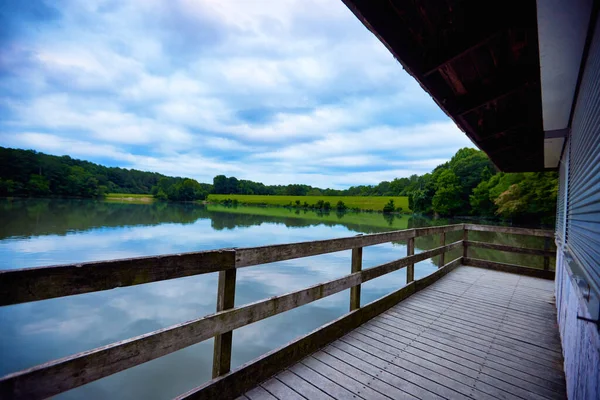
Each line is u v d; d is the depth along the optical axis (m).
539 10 1.72
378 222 43.16
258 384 2.07
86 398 4.18
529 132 3.71
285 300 2.25
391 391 2.06
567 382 2.09
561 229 3.79
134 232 27.34
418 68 2.32
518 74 2.50
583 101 2.15
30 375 1.11
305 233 29.06
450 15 1.96
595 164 1.52
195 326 1.68
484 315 3.59
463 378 2.26
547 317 3.57
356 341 2.79
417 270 11.54
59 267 1.21
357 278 3.09
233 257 1.92
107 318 7.34
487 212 37.34
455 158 53.81
